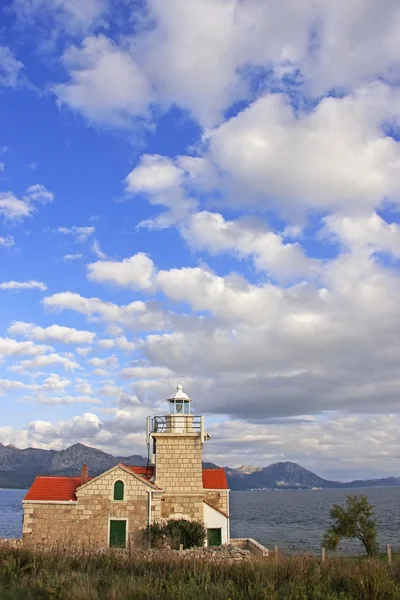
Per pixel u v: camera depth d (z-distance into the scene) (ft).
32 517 147.84
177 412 166.81
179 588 63.05
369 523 157.79
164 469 159.33
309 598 63.31
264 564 77.05
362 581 64.44
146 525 147.43
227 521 157.17
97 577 70.64
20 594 61.98
